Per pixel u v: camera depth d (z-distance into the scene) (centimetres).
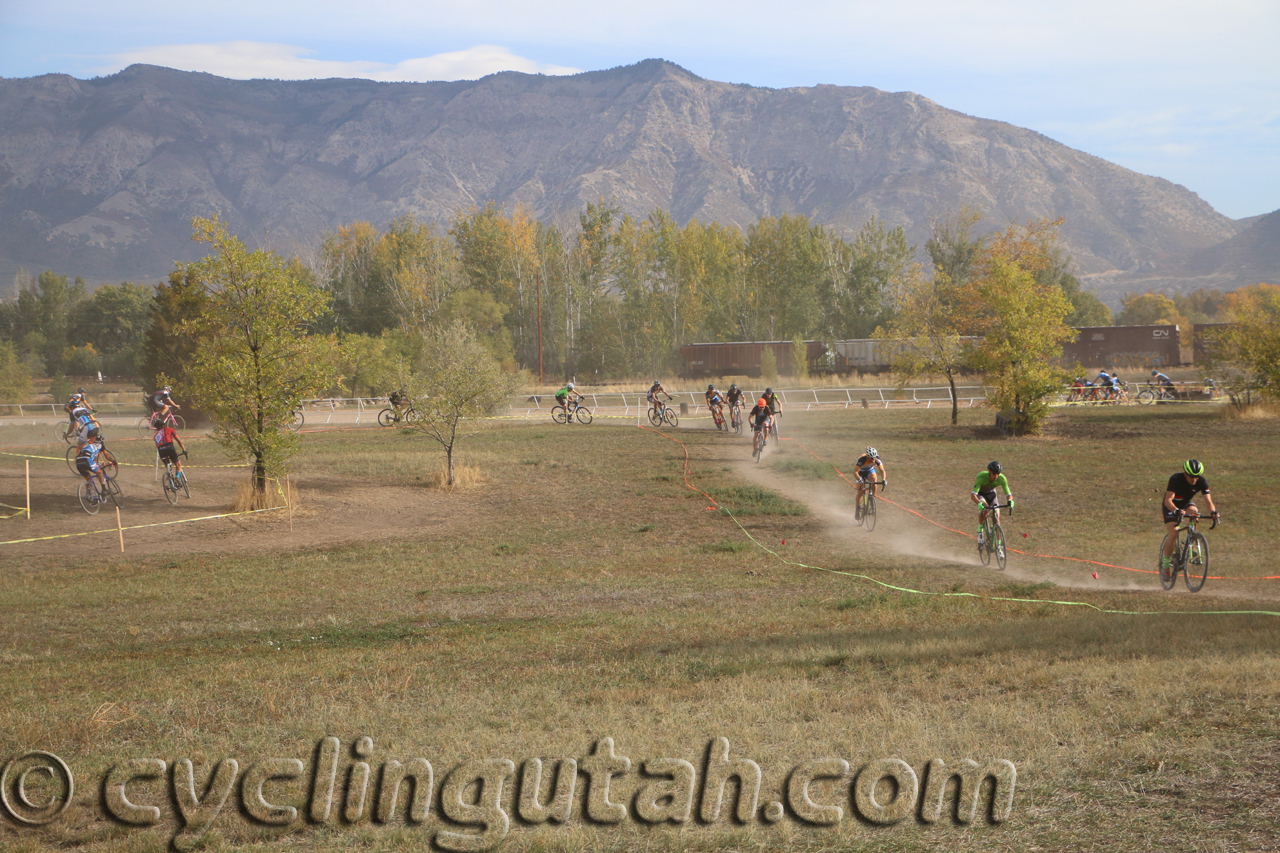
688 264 8012
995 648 825
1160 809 430
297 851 463
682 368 7325
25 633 1044
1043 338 3134
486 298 7162
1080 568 1331
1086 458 2495
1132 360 6762
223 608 1174
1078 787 470
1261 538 1453
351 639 1003
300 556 1532
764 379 6328
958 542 1597
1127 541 1505
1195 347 6600
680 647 916
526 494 2172
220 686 794
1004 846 407
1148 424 3322
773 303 8025
